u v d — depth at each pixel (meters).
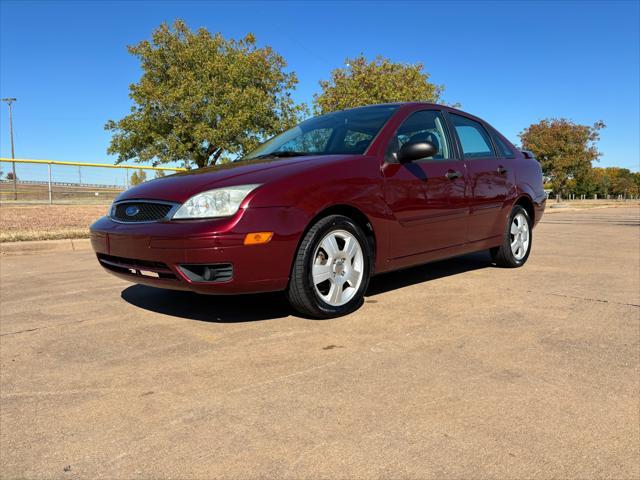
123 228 3.10
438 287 4.19
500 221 4.74
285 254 2.93
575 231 9.70
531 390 2.18
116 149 19.56
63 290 4.40
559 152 38.91
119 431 1.88
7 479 1.60
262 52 19.98
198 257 2.77
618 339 2.85
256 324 3.18
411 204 3.67
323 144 3.90
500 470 1.60
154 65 19.39
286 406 2.05
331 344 2.78
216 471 1.61
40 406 2.11
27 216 12.08
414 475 1.58
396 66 18.97
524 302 3.69
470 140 4.57
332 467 1.62
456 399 2.10
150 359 2.61
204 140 18.09
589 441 1.78
